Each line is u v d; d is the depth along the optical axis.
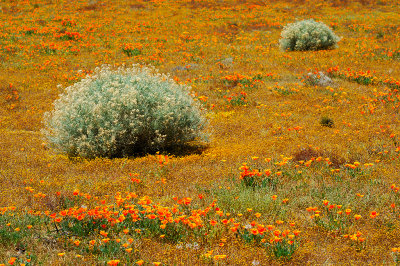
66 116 9.42
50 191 6.69
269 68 19.05
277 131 10.55
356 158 8.03
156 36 26.95
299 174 7.08
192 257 4.48
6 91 15.38
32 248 4.63
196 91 15.52
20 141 10.12
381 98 12.88
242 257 4.46
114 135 8.84
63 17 30.52
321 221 5.28
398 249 4.21
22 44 23.39
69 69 19.23
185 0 39.53
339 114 11.88
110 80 10.30
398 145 8.72
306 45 22.70
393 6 37.25
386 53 20.27
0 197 6.29
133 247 4.62
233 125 11.60
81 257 4.37
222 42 25.50
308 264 4.32
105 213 4.88
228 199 6.05
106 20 30.39
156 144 9.48
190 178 7.29
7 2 35.41
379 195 6.15
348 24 29.86
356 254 4.53
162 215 4.91
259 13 34.75
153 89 10.04
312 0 39.97
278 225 5.32
